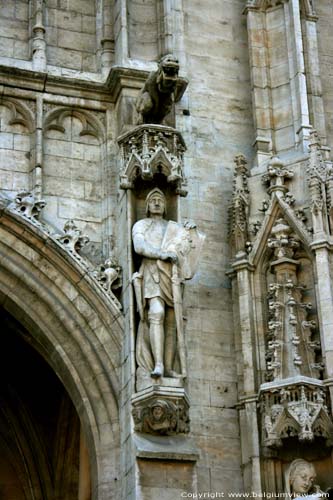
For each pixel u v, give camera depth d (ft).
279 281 56.70
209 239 59.16
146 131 56.80
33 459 72.28
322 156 59.11
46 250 56.13
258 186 59.31
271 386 53.83
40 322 55.83
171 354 53.47
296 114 61.52
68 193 58.39
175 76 56.24
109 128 60.03
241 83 64.08
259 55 63.77
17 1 62.90
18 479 74.33
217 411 55.52
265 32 64.34
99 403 54.85
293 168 59.00
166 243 54.95
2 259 55.83
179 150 57.31
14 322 61.16
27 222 56.08
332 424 53.01
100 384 54.90
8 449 73.87
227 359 56.75
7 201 56.39
